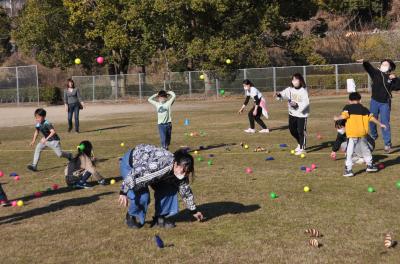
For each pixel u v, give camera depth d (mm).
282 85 39781
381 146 12617
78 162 9258
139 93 41750
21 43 42906
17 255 5848
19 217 7438
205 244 5977
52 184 9703
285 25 42219
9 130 20734
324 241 5938
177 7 37344
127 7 39406
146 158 6090
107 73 52531
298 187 8594
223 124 19578
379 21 59438
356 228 6355
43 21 40844
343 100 31016
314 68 40281
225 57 38094
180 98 40781
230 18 39250
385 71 11719
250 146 13609
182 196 6512
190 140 15227
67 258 5699
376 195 7926
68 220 7168
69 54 42844
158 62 46656
